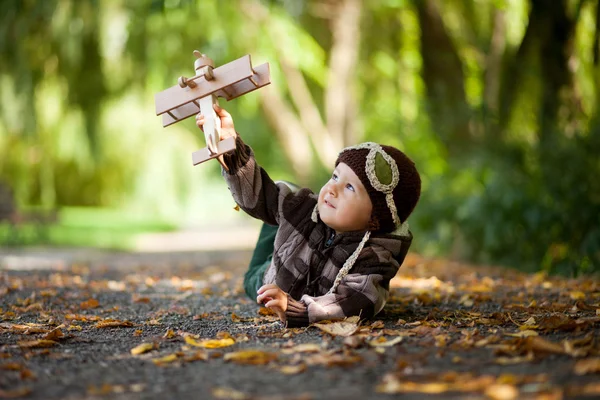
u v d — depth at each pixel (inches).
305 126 520.7
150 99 502.3
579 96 343.9
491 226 298.7
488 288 195.6
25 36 447.5
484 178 328.2
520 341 104.9
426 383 87.9
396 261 137.6
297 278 135.4
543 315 139.2
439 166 364.8
